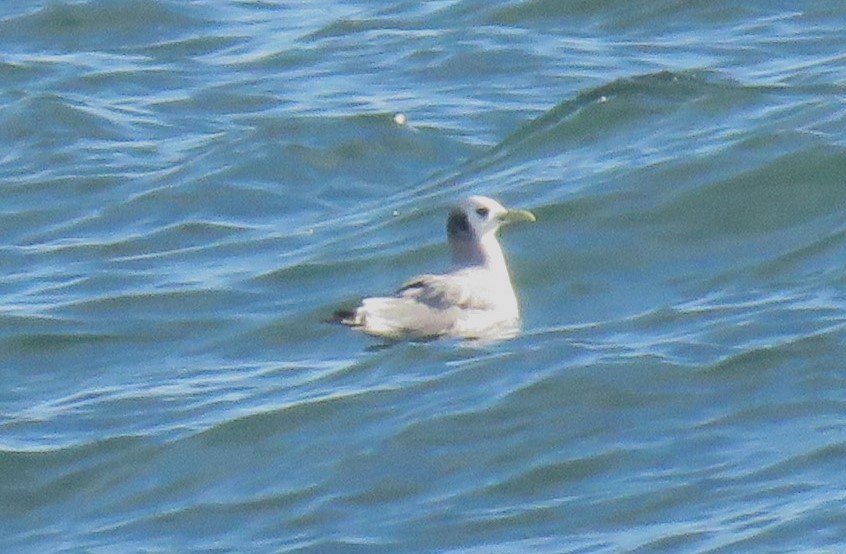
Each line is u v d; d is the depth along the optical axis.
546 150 23.67
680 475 15.63
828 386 16.66
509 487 15.83
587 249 20.38
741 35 27.47
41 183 24.64
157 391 18.36
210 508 16.16
